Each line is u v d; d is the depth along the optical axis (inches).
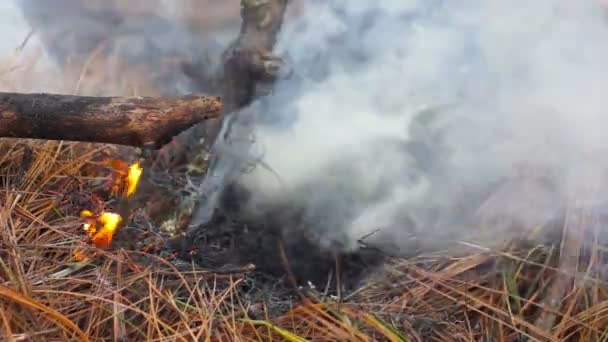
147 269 51.4
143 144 51.6
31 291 47.5
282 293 55.9
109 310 48.1
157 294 50.3
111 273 51.1
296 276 58.6
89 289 49.9
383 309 54.1
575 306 55.2
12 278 47.4
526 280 57.4
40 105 50.3
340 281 58.6
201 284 52.9
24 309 45.3
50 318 45.8
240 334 48.9
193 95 51.8
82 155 63.1
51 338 45.3
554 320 54.0
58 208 56.9
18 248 50.3
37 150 61.0
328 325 51.2
